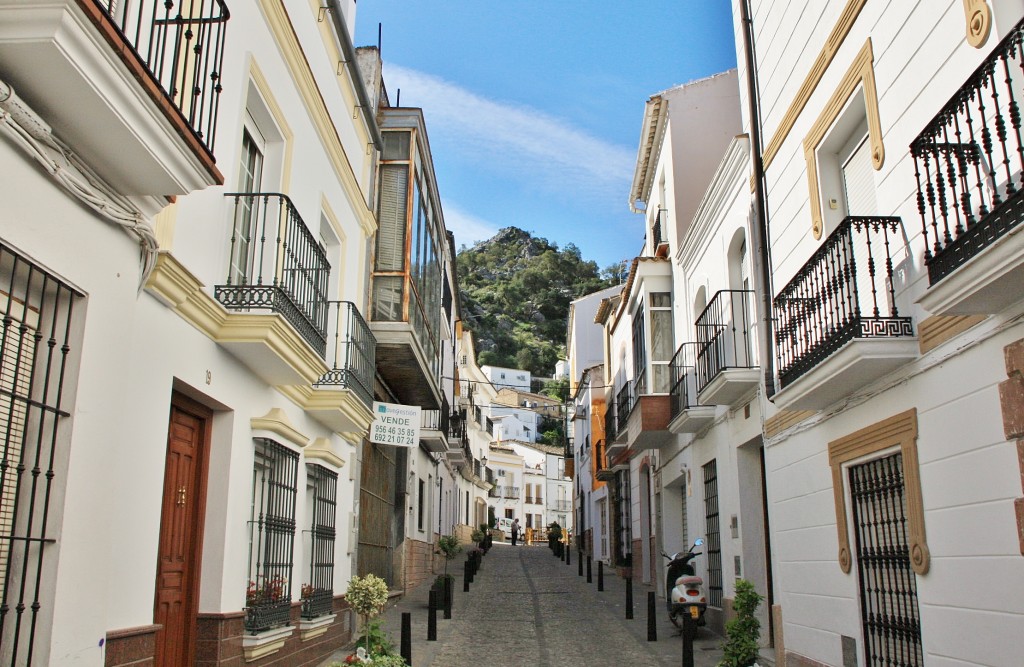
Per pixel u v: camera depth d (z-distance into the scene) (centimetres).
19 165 385
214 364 663
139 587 539
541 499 6619
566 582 2119
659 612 1474
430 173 1470
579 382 3322
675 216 1536
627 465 2244
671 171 1570
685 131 1576
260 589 729
